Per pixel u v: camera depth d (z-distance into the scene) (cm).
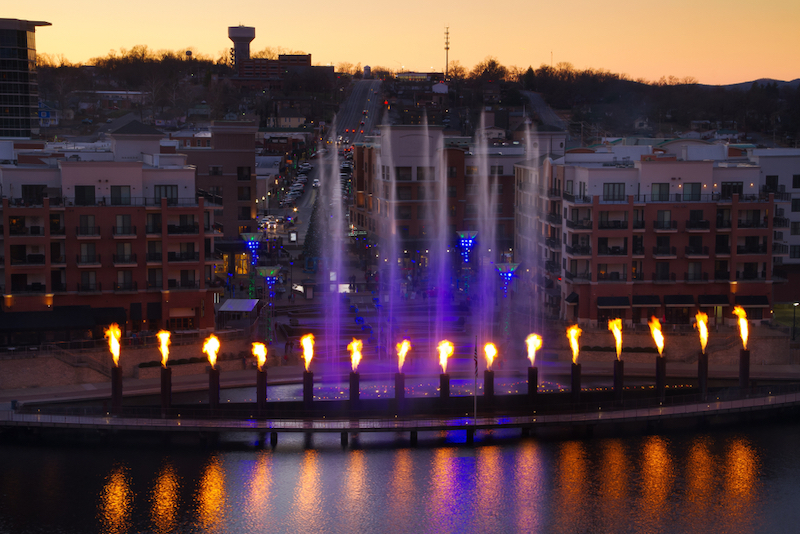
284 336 12850
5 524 7488
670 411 9606
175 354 11312
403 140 17362
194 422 9031
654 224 12750
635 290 12788
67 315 11469
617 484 8369
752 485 8381
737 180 13000
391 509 7869
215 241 17125
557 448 9188
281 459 8819
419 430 9156
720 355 11819
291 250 19550
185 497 8006
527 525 7638
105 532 7406
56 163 13462
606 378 11212
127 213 12019
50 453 8850
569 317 13012
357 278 16600
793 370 11512
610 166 13575
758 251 12825
